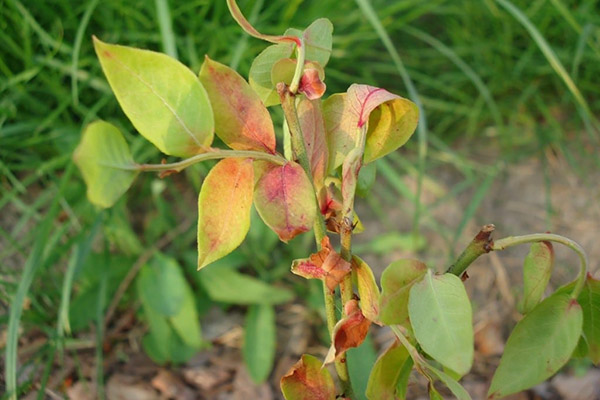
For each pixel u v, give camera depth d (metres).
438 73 0.94
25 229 0.76
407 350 0.37
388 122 0.36
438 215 0.83
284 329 0.73
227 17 0.83
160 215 0.76
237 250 0.75
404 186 0.76
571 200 0.84
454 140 0.91
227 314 0.74
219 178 0.34
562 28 0.94
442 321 0.33
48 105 0.81
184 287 0.69
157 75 0.32
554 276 0.77
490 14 0.94
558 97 0.94
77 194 0.74
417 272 0.35
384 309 0.34
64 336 0.68
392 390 0.38
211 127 0.33
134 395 0.66
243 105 0.34
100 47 0.32
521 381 0.35
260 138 0.35
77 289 0.73
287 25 0.83
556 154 0.88
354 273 0.37
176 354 0.68
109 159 0.31
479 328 0.73
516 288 0.76
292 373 0.38
